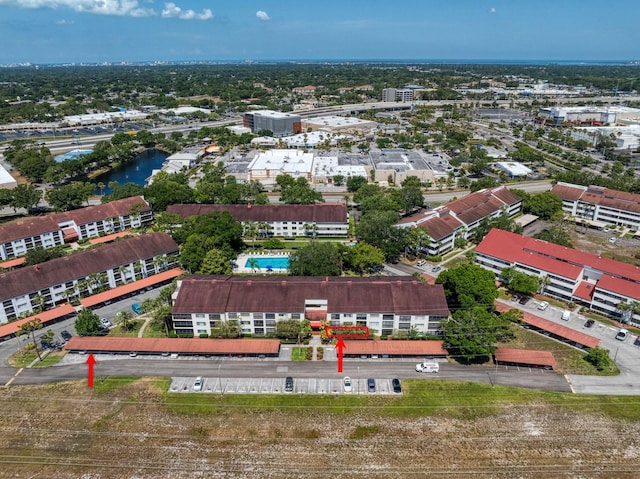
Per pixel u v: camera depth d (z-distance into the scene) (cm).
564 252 15050
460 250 18162
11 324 12812
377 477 8412
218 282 13038
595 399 10300
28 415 9888
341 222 19012
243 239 19300
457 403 10200
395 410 10012
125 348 11775
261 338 12494
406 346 11775
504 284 15462
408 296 12562
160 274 15800
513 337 12612
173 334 12638
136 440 9250
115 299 14575
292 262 15200
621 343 12306
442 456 8875
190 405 10138
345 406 10131
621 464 8706
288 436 9338
